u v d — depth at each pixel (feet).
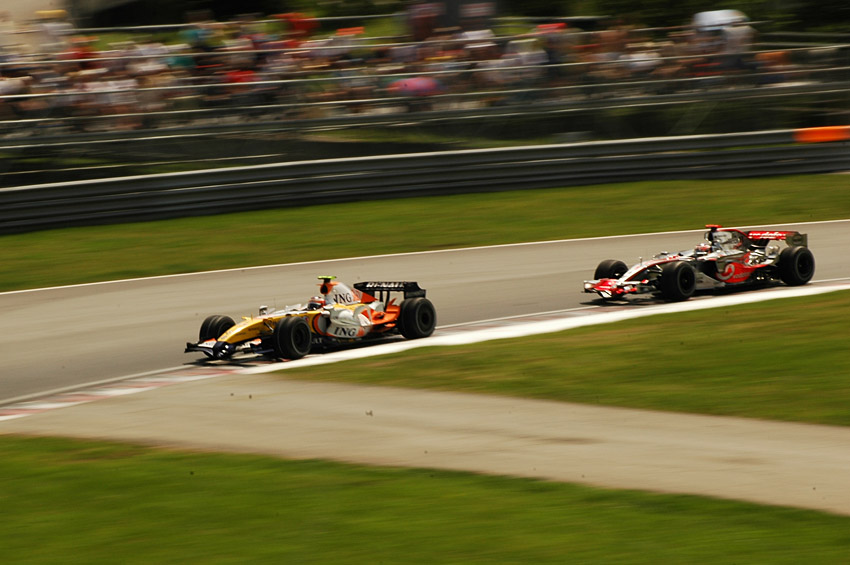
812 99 317.01
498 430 111.24
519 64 304.09
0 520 85.10
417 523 81.51
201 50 305.12
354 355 148.97
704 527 79.56
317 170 274.57
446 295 187.11
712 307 170.30
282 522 82.38
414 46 308.81
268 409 122.42
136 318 176.55
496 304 179.01
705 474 94.12
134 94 264.11
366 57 303.89
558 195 281.74
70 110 257.75
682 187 288.71
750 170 300.40
